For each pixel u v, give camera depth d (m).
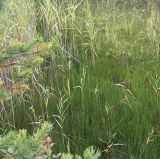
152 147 2.81
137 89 3.56
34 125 3.04
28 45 1.66
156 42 4.46
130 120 3.11
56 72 3.66
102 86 3.57
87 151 1.53
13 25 3.39
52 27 3.96
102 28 5.06
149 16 5.34
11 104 3.10
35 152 1.50
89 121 3.20
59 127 3.03
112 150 2.82
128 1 6.05
